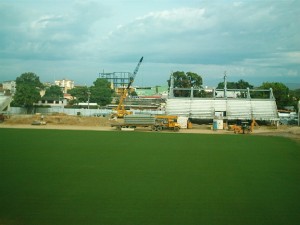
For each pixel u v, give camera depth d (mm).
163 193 20797
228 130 81875
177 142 50406
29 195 20047
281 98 136625
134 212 17203
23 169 27609
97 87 185125
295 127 87125
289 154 38438
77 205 18234
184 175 26094
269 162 32562
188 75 161125
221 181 24188
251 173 27078
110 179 24391
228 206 18375
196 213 17172
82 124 89188
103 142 48312
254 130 83750
